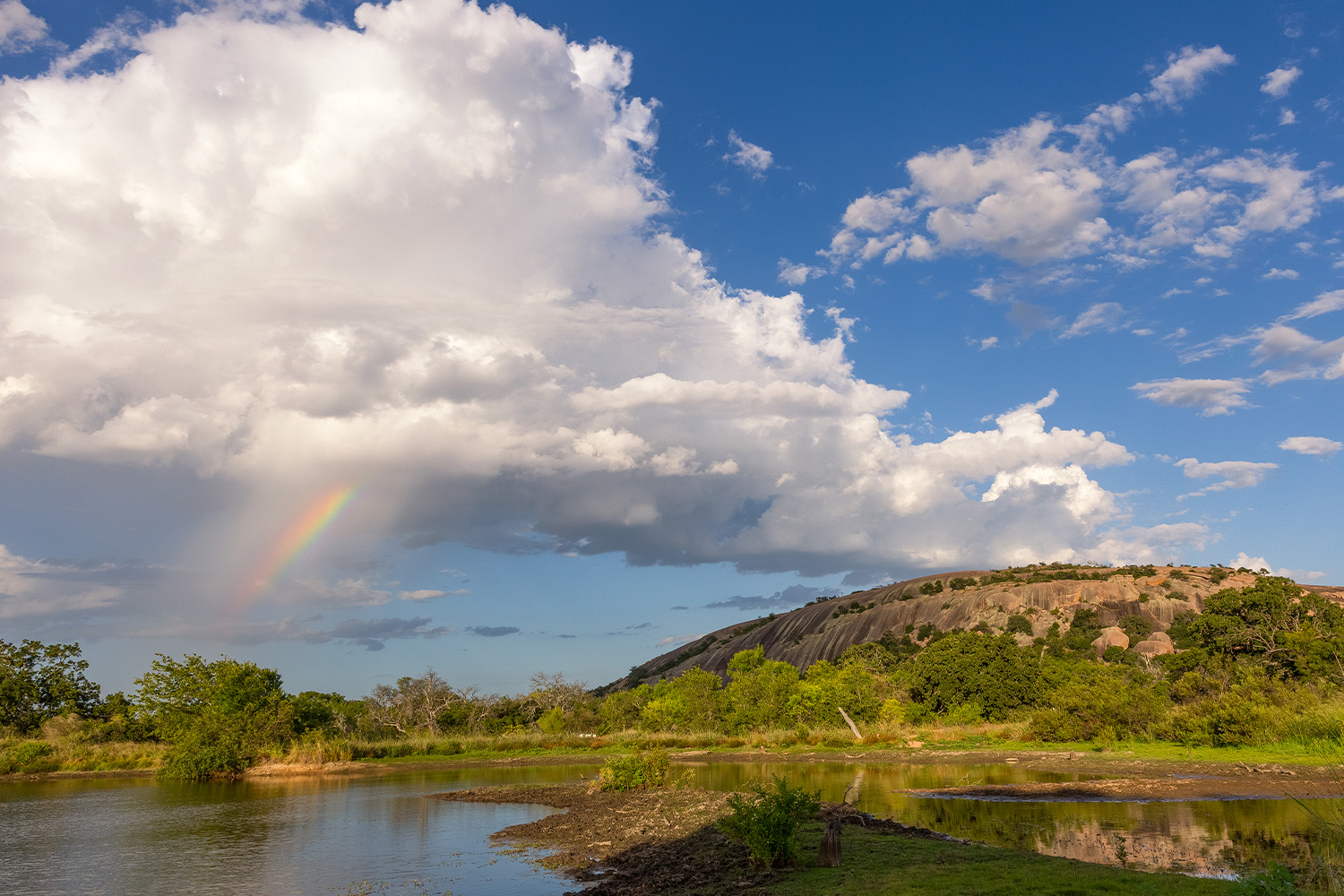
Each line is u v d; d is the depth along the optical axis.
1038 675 67.50
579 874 20.30
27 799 44.53
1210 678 56.03
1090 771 36.72
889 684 75.12
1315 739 37.06
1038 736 51.88
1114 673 72.00
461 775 54.00
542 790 39.81
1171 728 45.03
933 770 41.78
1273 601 66.06
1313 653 58.03
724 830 17.89
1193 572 146.62
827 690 71.06
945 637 73.44
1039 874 14.35
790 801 17.30
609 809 30.69
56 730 79.31
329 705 80.19
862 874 15.49
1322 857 14.16
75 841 28.98
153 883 21.59
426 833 28.69
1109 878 13.62
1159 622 128.12
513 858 23.08
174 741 70.75
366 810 36.22
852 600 176.62
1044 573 164.12
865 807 28.11
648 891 17.22
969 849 17.67
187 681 76.62
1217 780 30.92
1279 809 24.27
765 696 74.44
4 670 87.81
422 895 19.08
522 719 89.62
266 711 67.88
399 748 71.19
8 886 21.48
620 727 81.19
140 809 38.84
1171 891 12.49
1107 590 138.88
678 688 84.94
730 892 15.63
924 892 13.54
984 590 152.00
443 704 83.50
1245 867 16.64
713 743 67.25
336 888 20.36
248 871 22.84
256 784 52.69
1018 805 27.27
